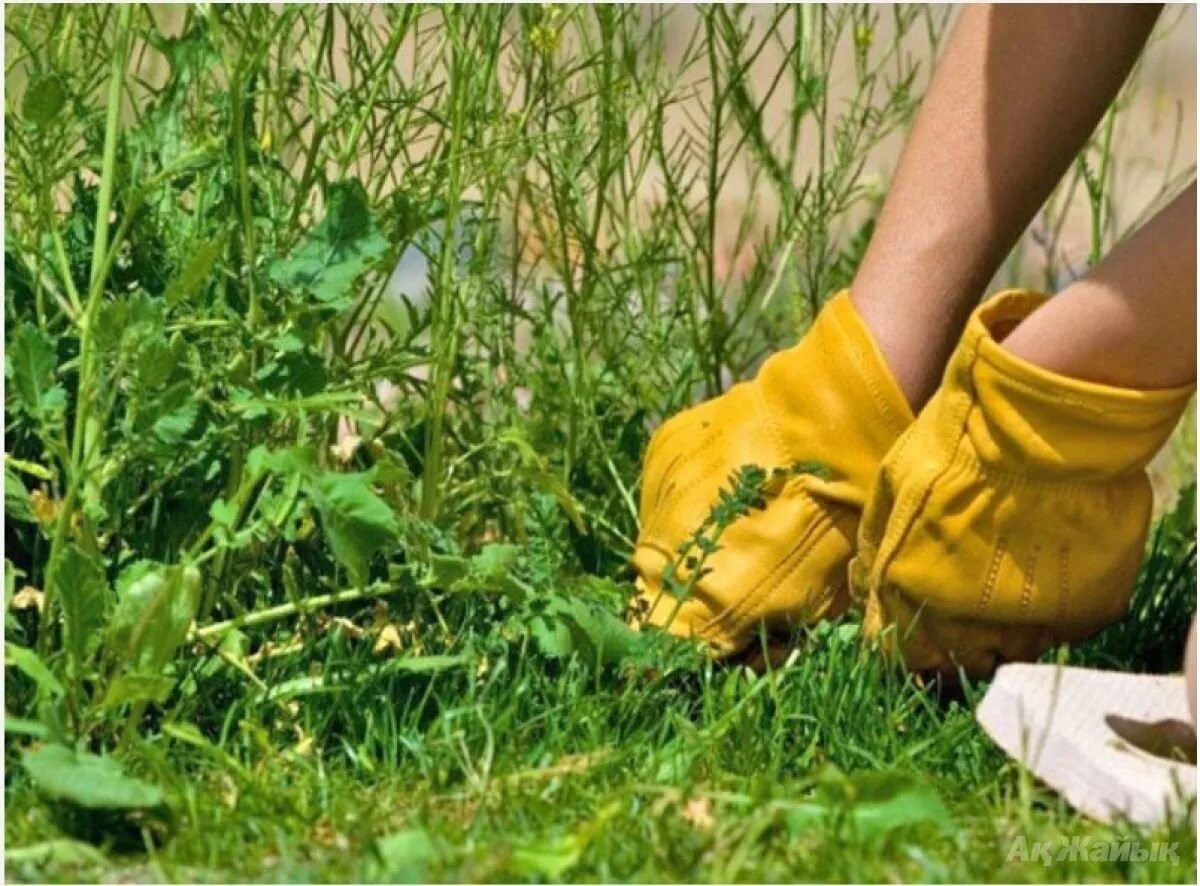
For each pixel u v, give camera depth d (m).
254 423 2.57
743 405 2.76
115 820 2.16
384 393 3.84
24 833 2.15
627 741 2.43
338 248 2.55
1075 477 2.43
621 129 3.24
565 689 2.53
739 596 2.70
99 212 2.40
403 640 2.63
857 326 2.66
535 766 2.37
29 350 2.34
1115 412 2.37
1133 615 2.90
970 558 2.49
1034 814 2.23
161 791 2.17
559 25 3.16
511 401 3.16
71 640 2.28
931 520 2.49
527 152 3.04
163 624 2.26
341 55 4.13
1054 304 2.38
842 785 2.11
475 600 2.65
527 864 1.99
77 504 2.46
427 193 2.93
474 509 3.05
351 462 2.97
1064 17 2.56
